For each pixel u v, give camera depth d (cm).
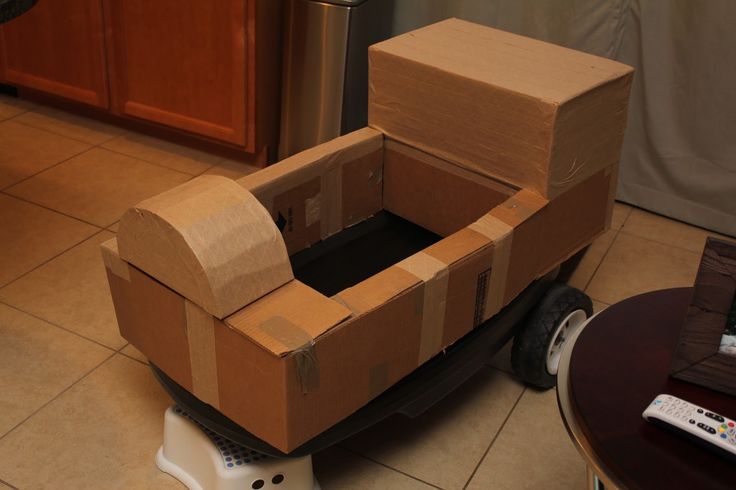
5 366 196
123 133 304
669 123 257
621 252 251
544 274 184
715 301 122
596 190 189
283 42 271
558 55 186
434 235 204
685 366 115
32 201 259
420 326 151
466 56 185
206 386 146
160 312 147
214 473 158
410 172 198
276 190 178
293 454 145
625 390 114
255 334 130
